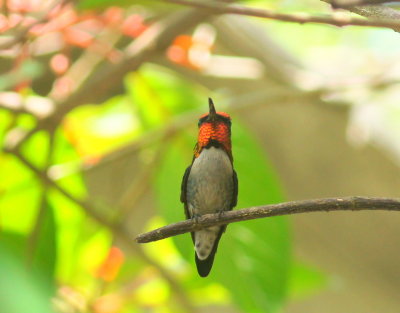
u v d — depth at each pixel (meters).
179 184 9.47
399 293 15.44
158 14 10.37
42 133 9.94
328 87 10.48
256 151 9.09
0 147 9.52
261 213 4.88
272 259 8.49
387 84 10.59
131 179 15.60
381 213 15.20
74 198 9.09
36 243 8.30
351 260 15.34
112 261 9.51
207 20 9.55
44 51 9.56
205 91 12.21
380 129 14.39
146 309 9.70
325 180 14.55
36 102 9.24
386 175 14.44
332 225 15.30
